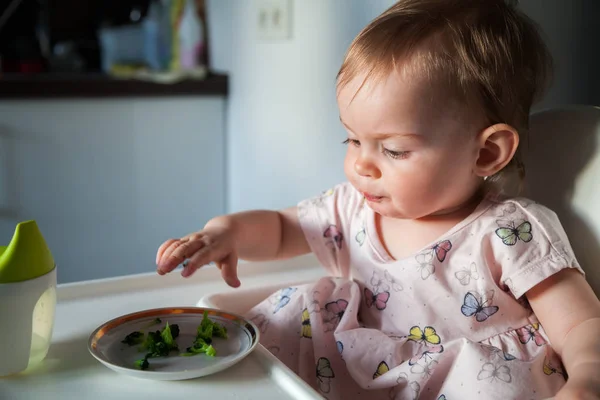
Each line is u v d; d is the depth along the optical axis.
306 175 1.38
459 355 0.65
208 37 1.92
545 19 0.98
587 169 0.73
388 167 0.68
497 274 0.69
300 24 1.35
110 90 1.71
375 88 0.66
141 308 0.76
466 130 0.67
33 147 1.69
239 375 0.58
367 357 0.70
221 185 1.90
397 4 0.72
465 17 0.68
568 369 0.59
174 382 0.56
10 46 2.11
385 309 0.75
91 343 0.59
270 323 0.74
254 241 0.80
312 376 0.72
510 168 0.75
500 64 0.68
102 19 2.25
